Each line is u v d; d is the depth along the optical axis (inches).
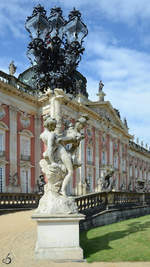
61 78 292.7
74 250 242.1
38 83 299.9
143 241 325.1
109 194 542.3
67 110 1448.1
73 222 247.8
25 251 272.4
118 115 2187.5
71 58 303.6
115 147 1994.3
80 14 310.8
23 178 1277.1
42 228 243.1
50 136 260.4
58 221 244.1
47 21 298.0
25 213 615.5
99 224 479.2
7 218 539.5
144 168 2898.6
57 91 288.0
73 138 270.4
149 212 754.2
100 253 266.4
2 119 1197.7
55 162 263.3
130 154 2529.5
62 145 270.2
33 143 1353.3
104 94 1829.5
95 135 1707.7
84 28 313.4
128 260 242.5
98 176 1669.5
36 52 291.0
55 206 248.2
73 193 1417.3
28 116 1339.8
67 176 260.7
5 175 1175.0
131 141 2640.3
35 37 295.1
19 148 1267.2
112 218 529.7
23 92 1291.8
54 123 261.1
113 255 259.0
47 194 262.2
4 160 1167.0
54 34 299.9
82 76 1631.4
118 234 378.3
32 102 1364.4
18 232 374.9
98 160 1695.4
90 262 236.2
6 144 1204.5
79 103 1523.1
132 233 385.1
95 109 1747.0
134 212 650.8
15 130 1250.6
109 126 1884.8
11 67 1320.1
